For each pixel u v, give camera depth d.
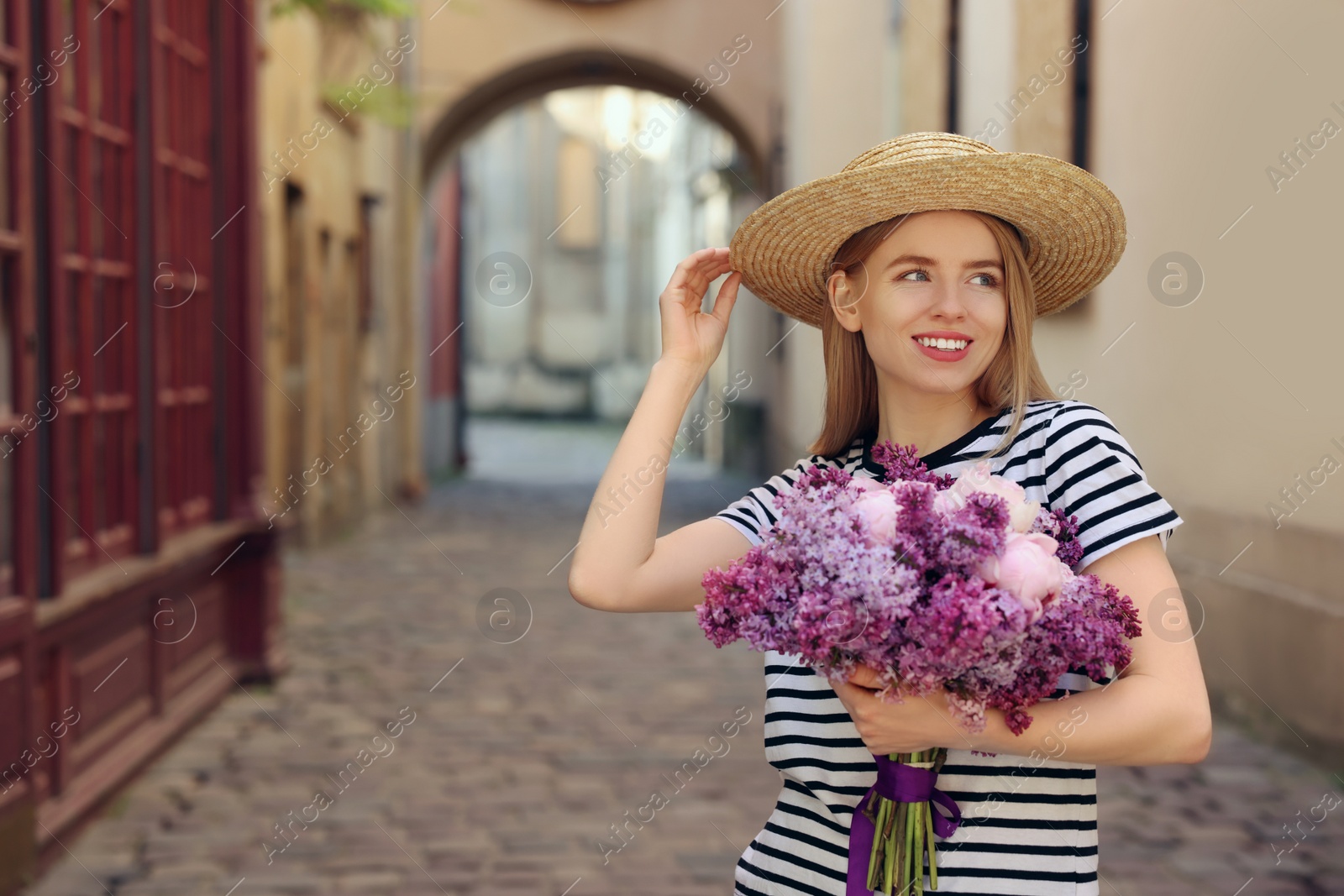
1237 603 5.06
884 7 9.25
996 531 1.19
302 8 9.16
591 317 35.50
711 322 1.69
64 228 4.30
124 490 4.88
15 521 3.60
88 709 4.29
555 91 15.76
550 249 35.25
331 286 11.36
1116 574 1.33
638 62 14.41
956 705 1.21
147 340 4.97
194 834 4.05
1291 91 4.45
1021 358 1.47
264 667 6.05
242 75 6.14
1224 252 4.97
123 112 4.91
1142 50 5.59
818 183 1.47
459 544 11.24
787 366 13.52
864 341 1.64
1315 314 4.38
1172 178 5.35
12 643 3.50
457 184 20.27
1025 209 1.45
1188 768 4.62
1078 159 6.33
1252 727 5.02
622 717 5.52
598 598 1.51
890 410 1.56
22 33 3.67
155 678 4.98
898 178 1.42
